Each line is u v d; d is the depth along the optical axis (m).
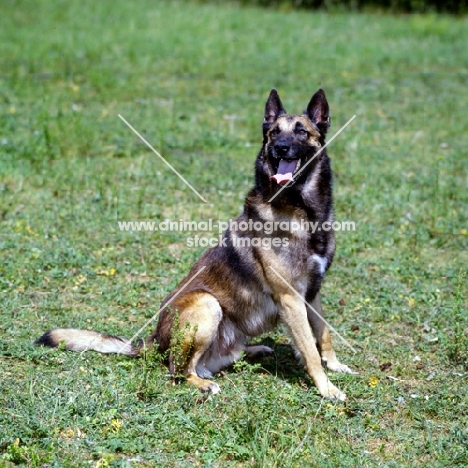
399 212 10.56
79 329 6.80
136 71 17.92
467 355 6.88
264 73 18.09
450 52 20.89
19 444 5.27
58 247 9.15
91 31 22.11
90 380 6.20
